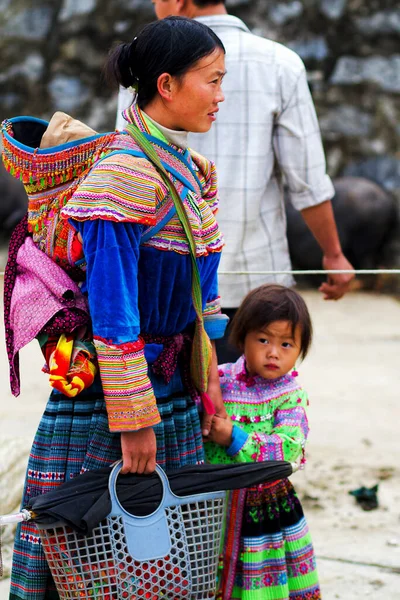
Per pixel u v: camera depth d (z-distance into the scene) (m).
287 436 5.00
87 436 4.44
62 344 4.28
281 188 6.89
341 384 11.23
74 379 4.21
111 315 4.08
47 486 4.44
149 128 4.37
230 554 4.98
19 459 7.35
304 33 18.17
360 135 17.56
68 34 19.58
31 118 4.64
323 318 14.59
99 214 4.08
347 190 16.08
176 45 4.25
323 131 17.67
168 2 6.57
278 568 5.01
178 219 4.36
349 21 18.06
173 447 4.57
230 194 6.43
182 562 4.39
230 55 6.41
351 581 6.26
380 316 14.75
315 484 8.01
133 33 19.27
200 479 4.36
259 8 18.42
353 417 9.94
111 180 4.14
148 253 4.32
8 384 11.36
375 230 16.08
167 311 4.45
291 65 6.52
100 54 19.42
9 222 18.08
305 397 5.20
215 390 4.98
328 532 7.07
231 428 4.93
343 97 17.83
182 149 4.48
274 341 5.01
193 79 4.29
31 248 4.51
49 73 19.69
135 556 4.20
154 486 4.29
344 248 16.14
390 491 7.82
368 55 17.98
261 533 4.96
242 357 5.38
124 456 4.21
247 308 5.04
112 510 4.17
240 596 5.04
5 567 6.38
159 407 4.52
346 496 7.74
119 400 4.11
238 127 6.42
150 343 4.50
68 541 4.18
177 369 4.68
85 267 4.47
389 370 11.84
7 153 4.45
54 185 4.41
